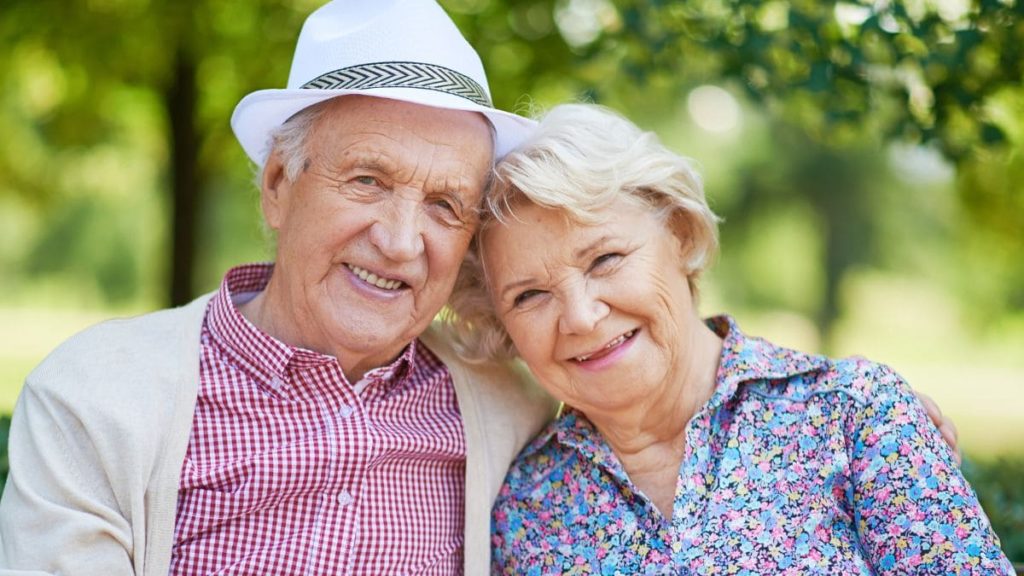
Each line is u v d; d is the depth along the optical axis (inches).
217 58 274.2
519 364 113.8
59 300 1220.5
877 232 879.1
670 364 96.1
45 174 516.1
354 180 93.3
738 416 95.3
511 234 94.6
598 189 91.4
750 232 893.2
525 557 100.5
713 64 163.0
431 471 101.8
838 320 893.2
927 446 88.3
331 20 99.3
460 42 98.4
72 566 86.3
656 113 279.9
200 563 93.0
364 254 93.9
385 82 92.7
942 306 1085.1
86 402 90.9
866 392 92.0
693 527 92.4
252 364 96.7
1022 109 162.1
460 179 94.0
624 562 95.7
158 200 550.9
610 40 179.0
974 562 83.2
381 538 95.7
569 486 101.0
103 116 337.1
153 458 91.0
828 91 142.3
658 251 95.0
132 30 255.0
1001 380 838.5
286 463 93.2
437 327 111.3
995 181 253.0
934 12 138.1
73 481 89.0
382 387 101.2
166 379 94.3
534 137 95.7
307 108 95.8
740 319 1053.8
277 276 101.6
